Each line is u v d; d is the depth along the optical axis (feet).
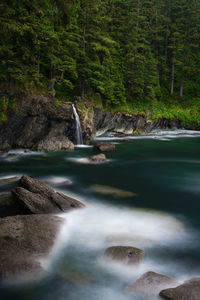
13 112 78.38
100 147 81.30
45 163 61.16
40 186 31.40
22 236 21.15
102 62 110.73
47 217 25.27
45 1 74.69
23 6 69.97
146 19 169.58
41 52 88.79
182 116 143.02
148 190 40.47
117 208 31.22
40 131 83.05
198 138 121.49
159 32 173.68
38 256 19.15
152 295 15.35
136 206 32.22
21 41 77.61
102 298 15.70
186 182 45.91
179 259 20.17
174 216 29.40
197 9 176.76
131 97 133.08
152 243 22.54
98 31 109.70
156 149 88.28
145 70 135.44
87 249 21.21
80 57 102.22
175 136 129.29
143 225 26.25
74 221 26.94
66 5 49.19
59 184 42.32
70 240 22.76
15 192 29.60
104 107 112.47
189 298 14.30
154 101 144.97
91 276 17.63
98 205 32.14
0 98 77.30
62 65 89.51
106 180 46.70
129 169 56.90
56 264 18.95
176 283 16.33
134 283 16.30
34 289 16.39
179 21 168.45
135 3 167.63
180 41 163.22
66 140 81.92
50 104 84.64
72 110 89.04
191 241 23.11
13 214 28.37
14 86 81.10
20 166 57.62
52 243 21.09
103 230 24.93
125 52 143.43
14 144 79.41
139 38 150.10
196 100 159.84
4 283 16.62
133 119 123.54
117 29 146.10
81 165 59.82
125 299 15.56
